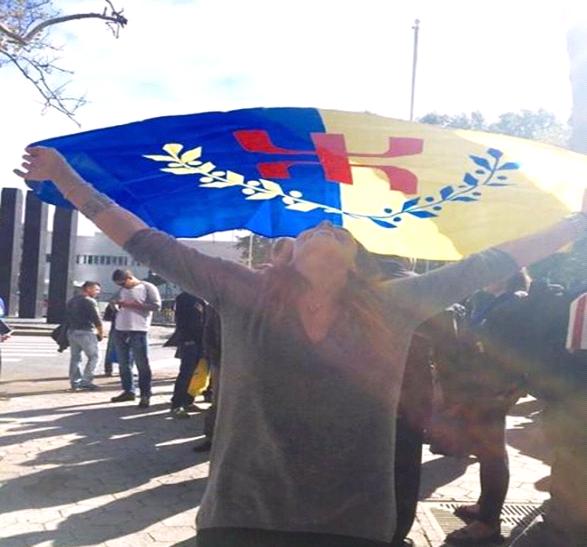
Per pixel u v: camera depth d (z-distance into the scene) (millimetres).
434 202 2822
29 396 10492
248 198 2992
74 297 11320
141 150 2494
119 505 5391
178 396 8734
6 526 4891
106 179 2652
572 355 2748
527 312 3006
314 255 2113
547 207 2707
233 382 2121
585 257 2807
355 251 2230
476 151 2451
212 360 6754
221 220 3066
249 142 2438
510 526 4785
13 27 11641
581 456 2645
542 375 2838
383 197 2842
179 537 4750
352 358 2072
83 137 2367
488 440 4234
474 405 3945
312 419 2037
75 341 11211
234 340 2137
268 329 2082
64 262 28844
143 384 9531
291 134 2375
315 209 3053
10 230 30094
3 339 10219
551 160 2445
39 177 2379
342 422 2043
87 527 4906
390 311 2172
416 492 3377
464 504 5320
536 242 2434
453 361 3717
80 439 7551
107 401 10047
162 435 7801
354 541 2035
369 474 2061
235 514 2066
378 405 2088
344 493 2035
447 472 6273
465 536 4426
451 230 2951
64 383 12211
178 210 2959
